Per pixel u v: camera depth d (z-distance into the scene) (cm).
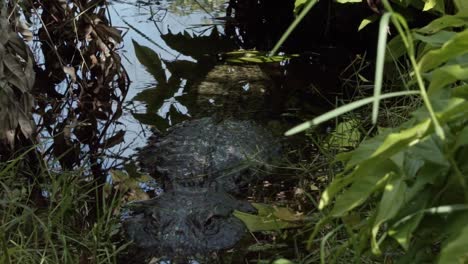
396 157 141
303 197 358
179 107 483
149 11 712
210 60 582
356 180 142
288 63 573
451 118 128
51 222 290
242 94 509
